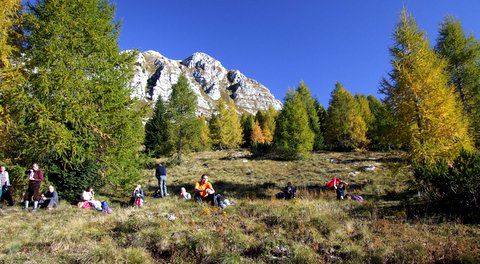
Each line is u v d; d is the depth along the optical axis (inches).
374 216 382.9
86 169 550.0
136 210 433.1
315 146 1779.0
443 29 959.0
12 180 509.7
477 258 243.1
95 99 543.8
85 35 550.9
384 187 722.2
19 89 492.7
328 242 289.1
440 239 291.6
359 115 1740.9
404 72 636.1
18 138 499.8
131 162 610.2
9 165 506.0
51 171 526.3
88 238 309.0
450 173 426.3
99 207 486.0
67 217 409.1
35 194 456.1
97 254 257.1
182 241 286.8
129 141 586.6
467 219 360.2
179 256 269.9
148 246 289.3
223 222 349.1
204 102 7352.4
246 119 3154.5
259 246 281.1
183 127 1350.9
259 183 884.0
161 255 277.1
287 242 287.0
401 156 645.9
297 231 311.0
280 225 333.1
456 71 907.4
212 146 2121.1
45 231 328.8
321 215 349.1
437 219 368.5
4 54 488.4
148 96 6830.7
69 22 534.0
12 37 528.4
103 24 571.5
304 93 1961.1
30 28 529.7
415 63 645.9
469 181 381.1
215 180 938.1
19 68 514.9
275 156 1478.8
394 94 649.6
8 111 494.0
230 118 2143.2
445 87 637.3
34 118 500.1
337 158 1336.1
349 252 267.0
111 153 572.7
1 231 329.7
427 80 618.5
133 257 257.9
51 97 511.5
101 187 597.0
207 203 485.1
